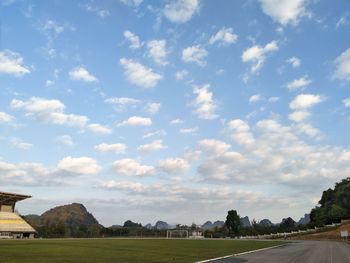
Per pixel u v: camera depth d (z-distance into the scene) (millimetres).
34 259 38031
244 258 44312
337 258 44188
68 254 46031
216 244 86625
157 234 180125
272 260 41344
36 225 176000
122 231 171750
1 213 135500
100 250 55031
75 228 169750
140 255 46781
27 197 136750
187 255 48562
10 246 61750
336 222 191250
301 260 41281
